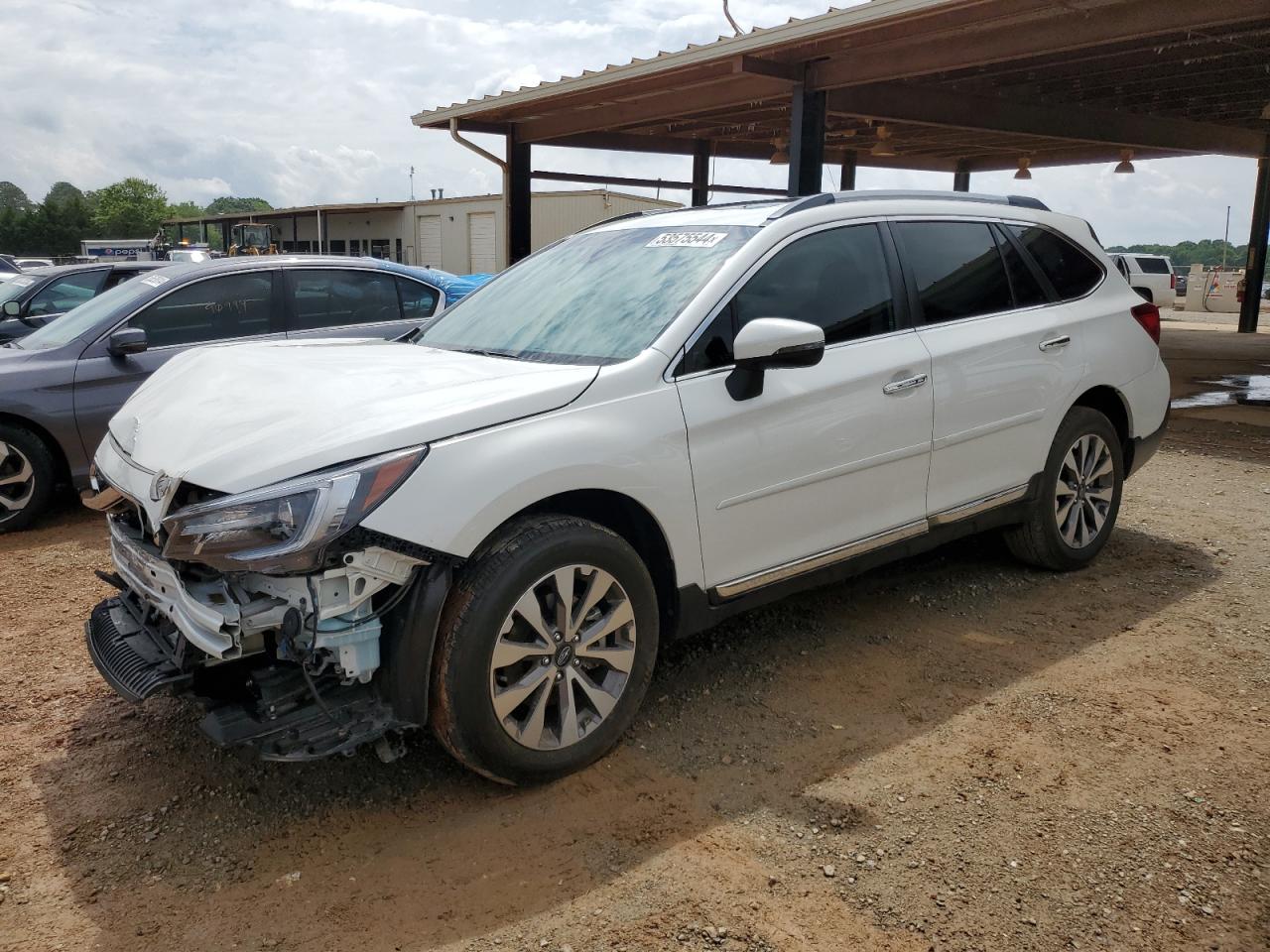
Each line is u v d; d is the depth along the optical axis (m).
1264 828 2.78
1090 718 3.42
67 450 6.15
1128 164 18.42
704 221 3.95
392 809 2.94
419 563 2.69
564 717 3.00
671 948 2.33
